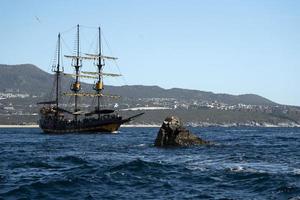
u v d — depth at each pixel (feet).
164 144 218.18
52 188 95.81
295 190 90.84
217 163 140.26
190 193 91.66
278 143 276.21
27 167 133.49
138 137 376.89
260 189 93.97
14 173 120.78
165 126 218.79
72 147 240.12
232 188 96.32
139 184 101.71
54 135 451.94
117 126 457.68
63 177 109.60
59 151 207.82
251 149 205.67
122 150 206.28
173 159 155.84
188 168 126.72
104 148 224.74
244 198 86.12
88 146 246.68
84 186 98.53
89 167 130.21
